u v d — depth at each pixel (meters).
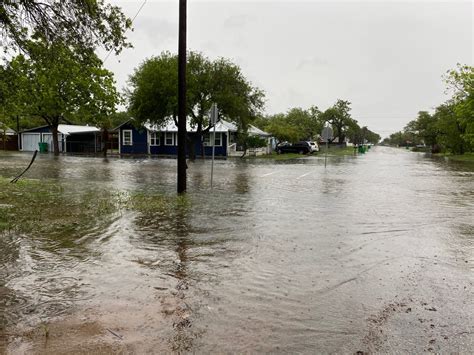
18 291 4.54
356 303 4.31
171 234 7.34
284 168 25.95
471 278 5.15
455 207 10.86
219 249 6.38
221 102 33.50
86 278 4.99
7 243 6.53
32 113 39.06
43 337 3.52
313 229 7.88
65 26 11.88
